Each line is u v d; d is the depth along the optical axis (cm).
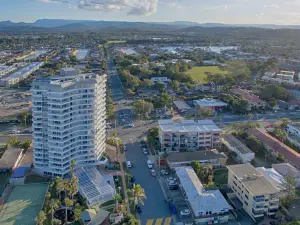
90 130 19000
